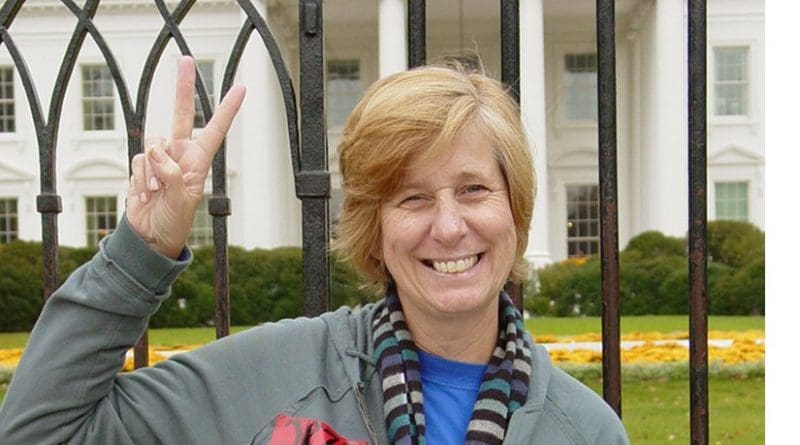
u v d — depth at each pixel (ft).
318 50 6.15
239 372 5.07
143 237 4.66
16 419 4.57
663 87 74.84
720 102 78.79
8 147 75.87
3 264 55.67
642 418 23.20
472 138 4.87
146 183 4.63
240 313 58.59
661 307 61.16
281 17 70.79
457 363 5.16
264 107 71.56
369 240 5.28
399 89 4.90
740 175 78.02
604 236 6.14
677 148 74.38
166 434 4.89
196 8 69.26
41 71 72.02
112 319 4.62
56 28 71.72
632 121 83.05
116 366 4.72
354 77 84.64
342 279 22.58
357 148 4.93
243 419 4.97
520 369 5.10
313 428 4.86
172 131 4.78
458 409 5.09
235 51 6.08
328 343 5.25
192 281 55.98
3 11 6.33
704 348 6.06
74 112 75.00
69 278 4.71
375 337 5.20
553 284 62.39
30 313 55.47
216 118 4.83
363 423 4.96
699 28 6.01
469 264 4.99
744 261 65.21
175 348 35.40
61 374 4.58
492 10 76.84
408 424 4.87
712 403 25.57
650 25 77.51
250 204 72.54
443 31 80.48
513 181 5.01
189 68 4.78
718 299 57.77
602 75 6.12
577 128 84.48
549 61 85.15
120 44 71.05
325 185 6.10
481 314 5.11
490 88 5.10
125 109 6.16
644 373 29.73
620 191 83.30
